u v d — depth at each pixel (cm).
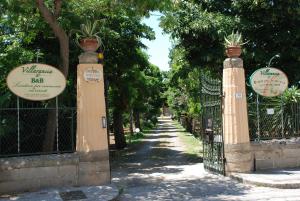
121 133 2541
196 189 1059
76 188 1053
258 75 1273
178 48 1700
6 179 1006
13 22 1405
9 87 1038
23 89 1051
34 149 1242
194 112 2769
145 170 1449
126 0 1280
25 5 1266
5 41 1481
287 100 1331
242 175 1155
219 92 1248
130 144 2880
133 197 988
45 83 1070
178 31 1574
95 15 1507
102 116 1110
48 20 1226
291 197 923
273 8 1483
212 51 1549
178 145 2673
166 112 14125
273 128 1316
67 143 1200
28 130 1240
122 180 1231
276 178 1097
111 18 1867
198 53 1628
